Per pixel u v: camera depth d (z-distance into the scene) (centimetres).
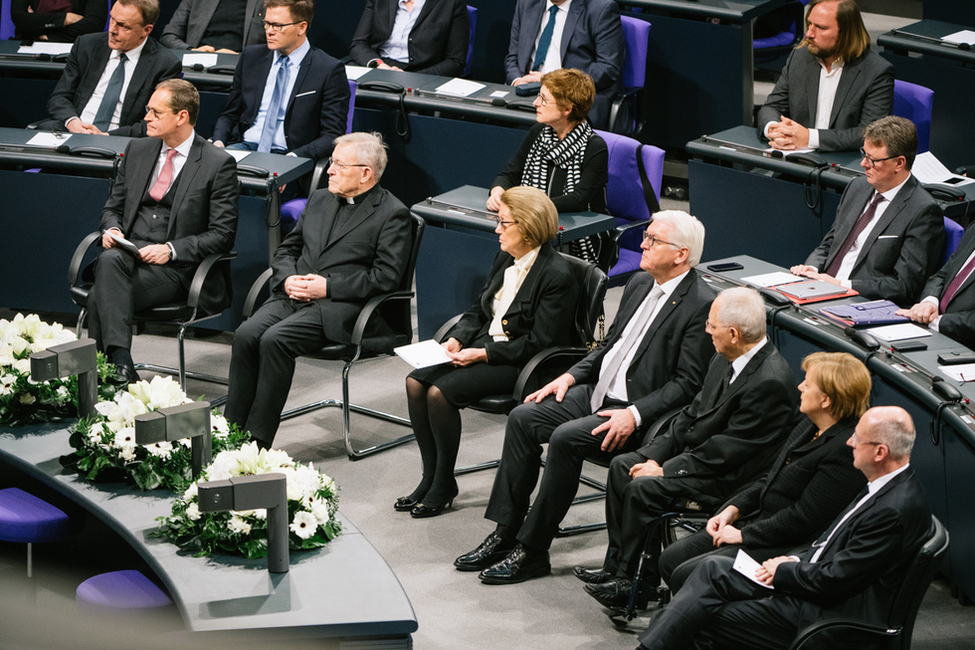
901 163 1091
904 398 913
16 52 1675
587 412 1004
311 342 1141
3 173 1372
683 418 930
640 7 1691
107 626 617
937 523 742
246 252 1337
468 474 1146
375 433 1216
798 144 1297
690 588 780
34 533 873
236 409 1149
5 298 1423
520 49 1644
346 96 1502
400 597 683
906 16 2441
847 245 1140
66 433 895
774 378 874
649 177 1282
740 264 1138
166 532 745
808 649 729
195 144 1280
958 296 1029
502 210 1056
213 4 1788
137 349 1393
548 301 1056
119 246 1227
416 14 1727
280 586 690
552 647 876
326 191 1227
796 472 823
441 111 1562
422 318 1300
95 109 1564
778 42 1831
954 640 880
